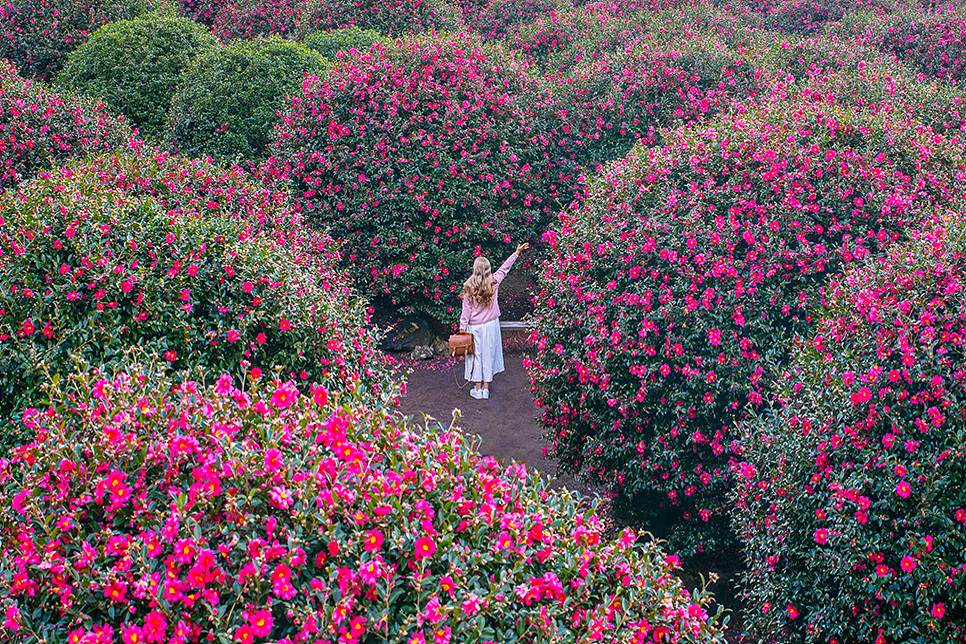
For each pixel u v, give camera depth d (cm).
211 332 458
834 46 1142
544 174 1020
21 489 276
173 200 696
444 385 916
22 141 836
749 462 518
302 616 237
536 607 271
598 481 658
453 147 944
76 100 922
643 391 555
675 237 568
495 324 864
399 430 321
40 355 418
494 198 966
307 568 251
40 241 442
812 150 569
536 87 1043
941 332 375
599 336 577
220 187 758
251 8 1658
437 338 1027
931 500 361
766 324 545
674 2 1641
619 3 1648
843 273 532
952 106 757
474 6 1828
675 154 612
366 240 943
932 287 388
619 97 1004
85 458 280
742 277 553
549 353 652
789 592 434
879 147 584
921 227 518
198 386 344
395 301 965
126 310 445
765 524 454
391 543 256
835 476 404
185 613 238
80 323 433
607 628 274
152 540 247
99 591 244
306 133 945
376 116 936
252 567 240
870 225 557
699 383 547
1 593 240
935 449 367
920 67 1306
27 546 245
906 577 368
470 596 251
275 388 325
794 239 558
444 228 964
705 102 966
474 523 278
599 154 1016
